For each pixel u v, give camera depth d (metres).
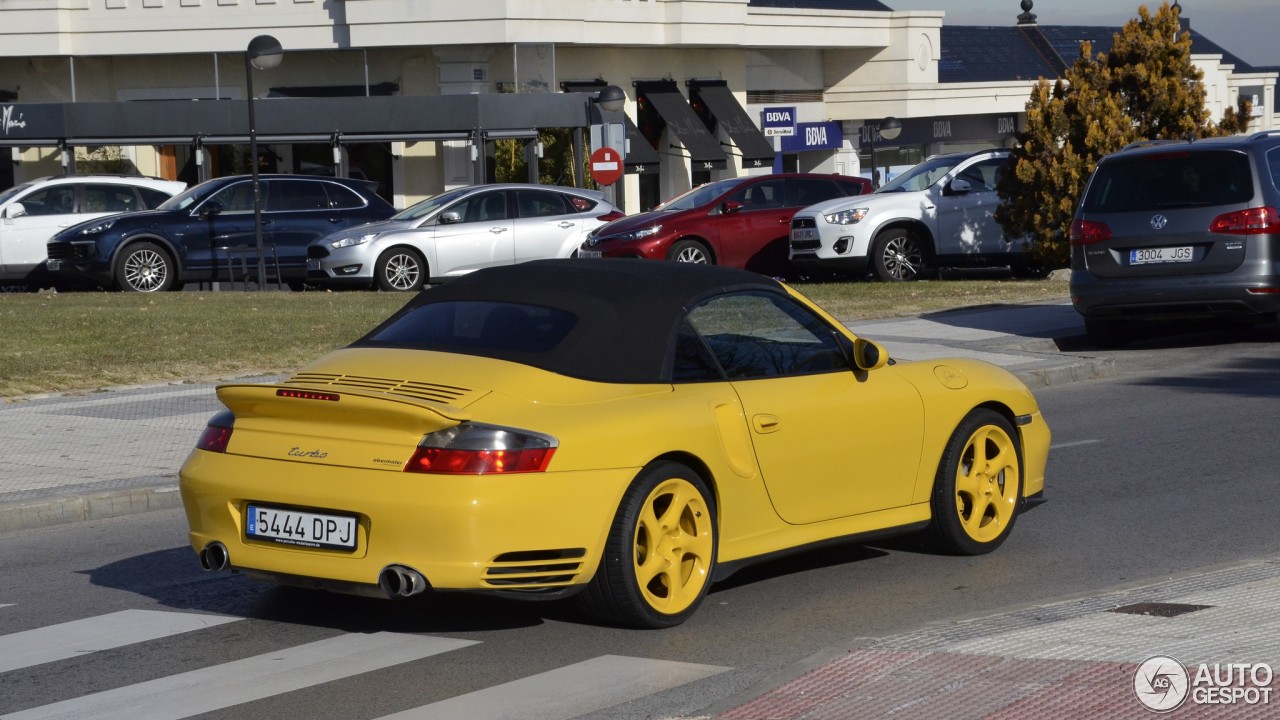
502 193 23.98
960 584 6.96
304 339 16.05
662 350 6.21
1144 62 22.80
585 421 5.76
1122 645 5.28
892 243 22.98
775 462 6.45
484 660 5.78
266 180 24.27
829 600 6.68
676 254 22.98
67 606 6.82
